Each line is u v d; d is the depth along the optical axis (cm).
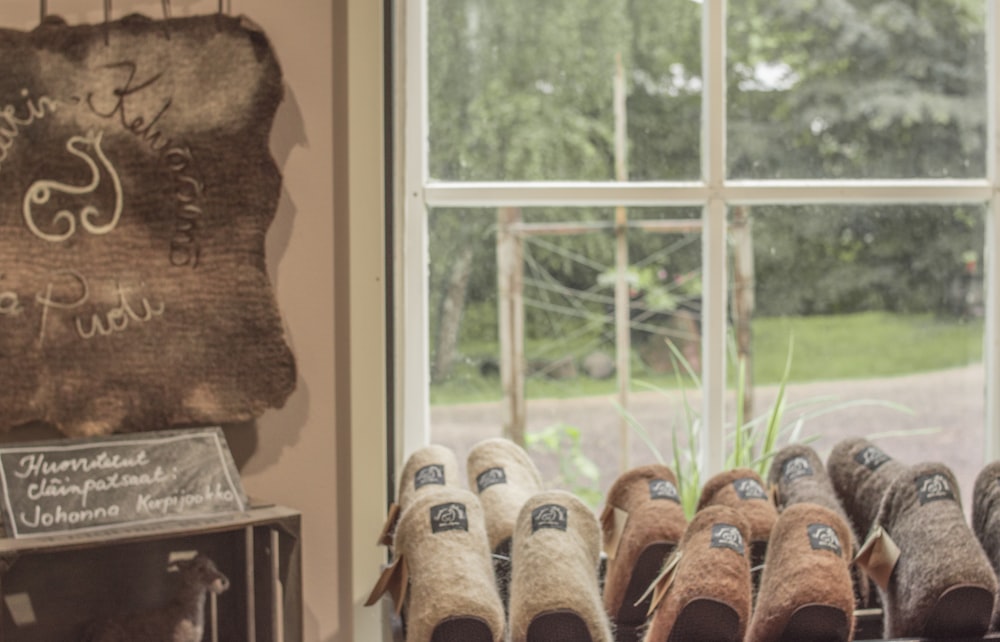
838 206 168
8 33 124
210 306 132
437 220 159
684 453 165
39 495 112
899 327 170
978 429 170
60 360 126
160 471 119
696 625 105
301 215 139
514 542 113
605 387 173
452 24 160
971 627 111
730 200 165
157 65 129
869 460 136
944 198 169
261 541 124
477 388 164
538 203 162
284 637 120
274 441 139
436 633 100
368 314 142
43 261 126
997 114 168
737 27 166
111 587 130
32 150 125
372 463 143
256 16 136
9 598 125
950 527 114
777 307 167
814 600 105
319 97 139
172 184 130
